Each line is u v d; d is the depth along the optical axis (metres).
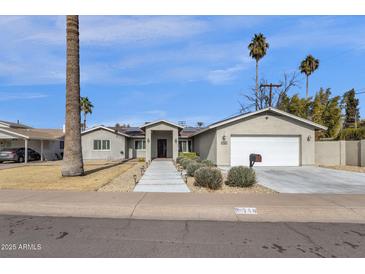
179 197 8.43
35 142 31.28
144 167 18.25
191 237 5.18
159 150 33.34
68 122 12.88
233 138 19.70
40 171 16.30
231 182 10.67
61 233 5.36
